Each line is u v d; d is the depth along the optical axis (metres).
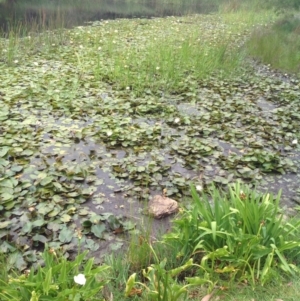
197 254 3.11
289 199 4.38
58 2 22.09
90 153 5.00
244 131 6.04
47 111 6.13
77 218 3.76
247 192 3.46
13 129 5.36
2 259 3.01
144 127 5.82
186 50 9.45
